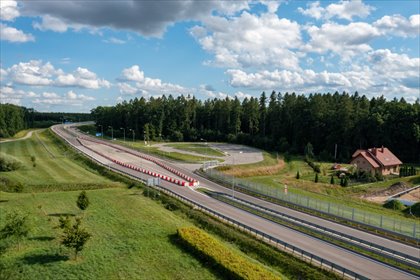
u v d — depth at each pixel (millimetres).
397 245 41125
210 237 39312
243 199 63031
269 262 36250
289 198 61312
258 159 118562
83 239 34312
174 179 80000
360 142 136375
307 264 34625
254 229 42406
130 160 109500
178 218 49750
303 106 159625
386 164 108125
